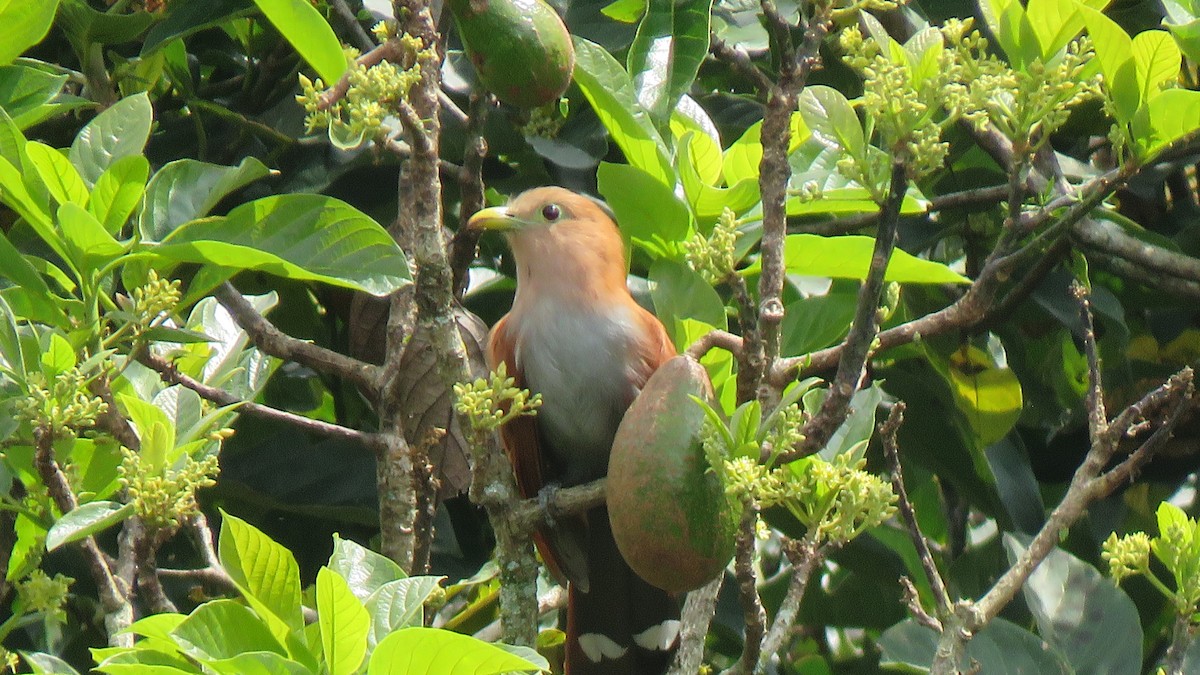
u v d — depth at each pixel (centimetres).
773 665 1042
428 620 772
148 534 655
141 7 1046
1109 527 1027
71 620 970
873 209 771
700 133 809
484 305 1116
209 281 693
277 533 1018
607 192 748
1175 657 632
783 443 538
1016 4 643
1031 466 1093
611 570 856
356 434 759
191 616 568
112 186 694
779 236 579
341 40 1052
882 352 1016
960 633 624
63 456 692
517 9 604
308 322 1058
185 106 1112
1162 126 663
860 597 1109
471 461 725
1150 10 1049
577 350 879
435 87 583
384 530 762
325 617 548
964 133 1004
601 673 855
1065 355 1102
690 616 688
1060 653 775
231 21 1050
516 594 669
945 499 1178
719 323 709
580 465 935
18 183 679
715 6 1069
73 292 709
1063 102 590
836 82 1062
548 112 931
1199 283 914
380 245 654
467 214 820
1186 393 635
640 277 1020
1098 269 1045
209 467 622
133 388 763
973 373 962
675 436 535
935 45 557
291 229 659
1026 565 638
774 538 1183
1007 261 616
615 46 1007
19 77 780
